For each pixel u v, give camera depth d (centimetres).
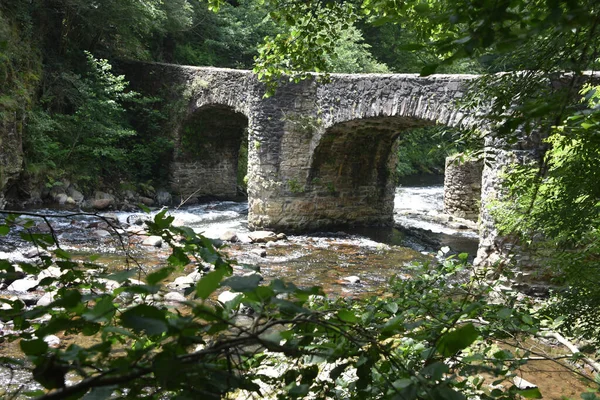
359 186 1631
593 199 305
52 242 181
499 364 207
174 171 2000
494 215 558
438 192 2423
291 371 160
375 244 1440
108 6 1873
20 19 1714
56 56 1909
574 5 122
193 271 963
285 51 477
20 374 560
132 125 2064
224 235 1416
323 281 1085
